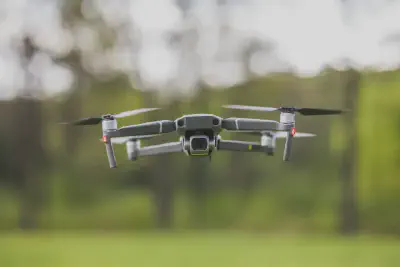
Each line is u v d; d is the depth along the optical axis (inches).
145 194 5108.3
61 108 4658.0
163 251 2459.4
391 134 3745.1
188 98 4601.4
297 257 2333.9
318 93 4439.0
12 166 4726.9
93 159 4889.3
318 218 4776.1
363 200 3949.3
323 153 4643.2
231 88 4658.0
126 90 4660.4
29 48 4490.7
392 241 2940.5
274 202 4936.0
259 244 2755.9
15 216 4822.8
